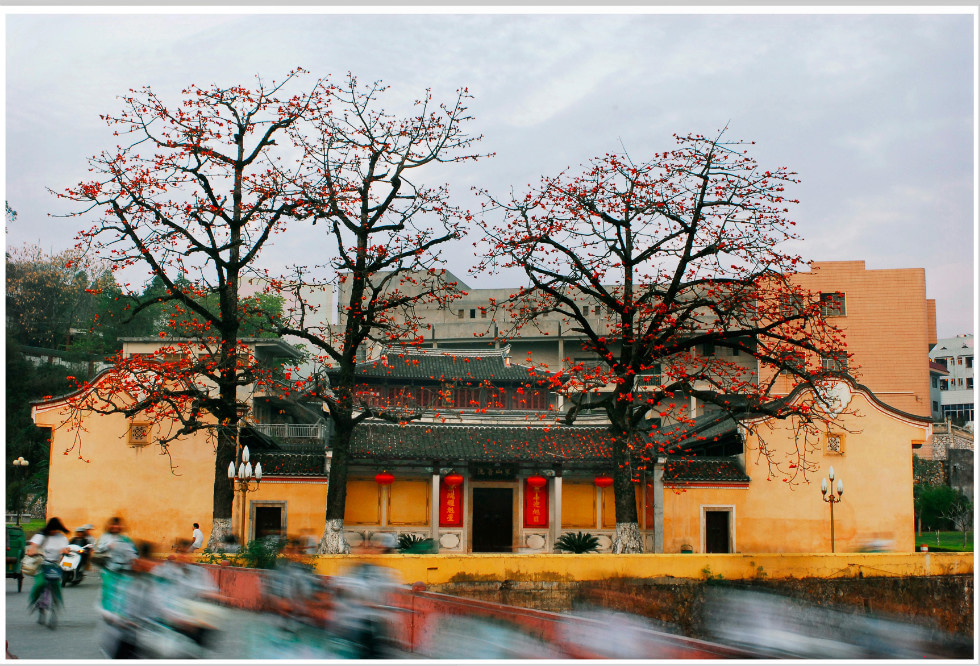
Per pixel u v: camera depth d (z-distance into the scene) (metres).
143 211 26.09
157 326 62.38
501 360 40.56
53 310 62.47
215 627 15.23
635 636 12.12
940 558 27.59
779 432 33.78
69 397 29.00
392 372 37.97
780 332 28.02
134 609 14.34
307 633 15.35
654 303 32.00
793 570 26.25
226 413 27.12
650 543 33.50
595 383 27.12
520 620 13.70
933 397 76.38
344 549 25.92
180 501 31.55
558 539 33.38
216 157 26.64
